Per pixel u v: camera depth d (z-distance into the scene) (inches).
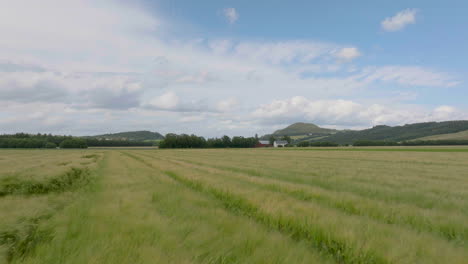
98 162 1214.3
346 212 284.5
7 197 306.3
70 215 221.8
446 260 161.9
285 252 160.1
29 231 181.9
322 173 736.3
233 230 198.4
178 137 5521.7
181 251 155.8
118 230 181.3
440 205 329.1
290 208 270.7
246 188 396.8
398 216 262.1
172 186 452.1
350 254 176.7
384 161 1357.0
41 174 530.9
